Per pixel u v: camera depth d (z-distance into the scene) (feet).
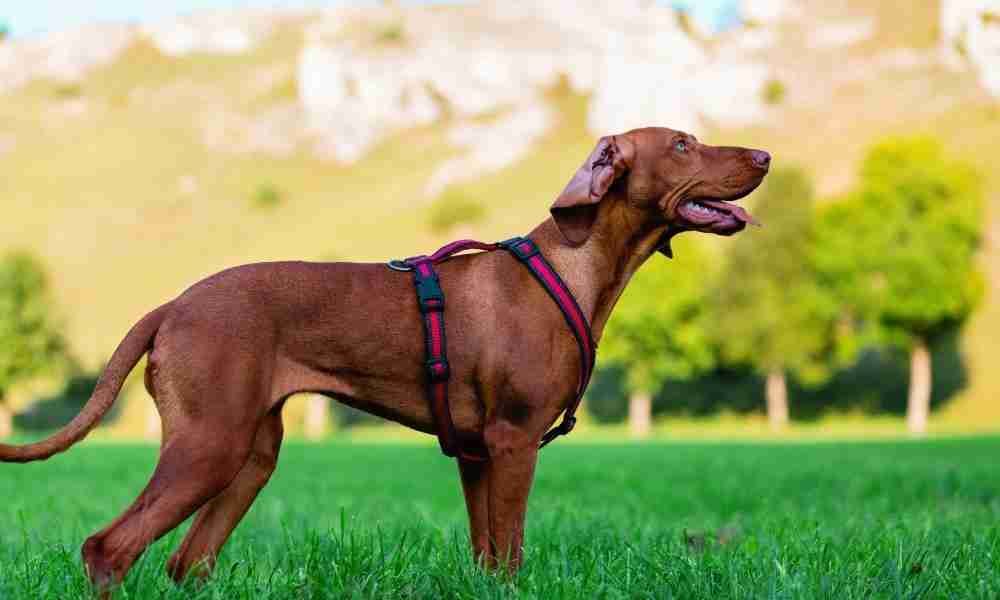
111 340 196.13
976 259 165.78
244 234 249.75
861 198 136.05
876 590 13.53
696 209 15.60
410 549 15.71
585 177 14.94
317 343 14.35
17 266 163.22
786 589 13.01
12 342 160.25
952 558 15.29
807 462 53.98
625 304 142.31
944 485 33.58
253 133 307.37
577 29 319.06
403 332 14.51
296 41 379.55
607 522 22.03
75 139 308.40
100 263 233.96
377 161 291.58
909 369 155.12
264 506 29.19
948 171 132.05
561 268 15.19
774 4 284.82
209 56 378.73
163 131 312.09
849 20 274.36
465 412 14.65
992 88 229.86
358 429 162.81
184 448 13.29
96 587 12.59
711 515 27.48
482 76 311.47
